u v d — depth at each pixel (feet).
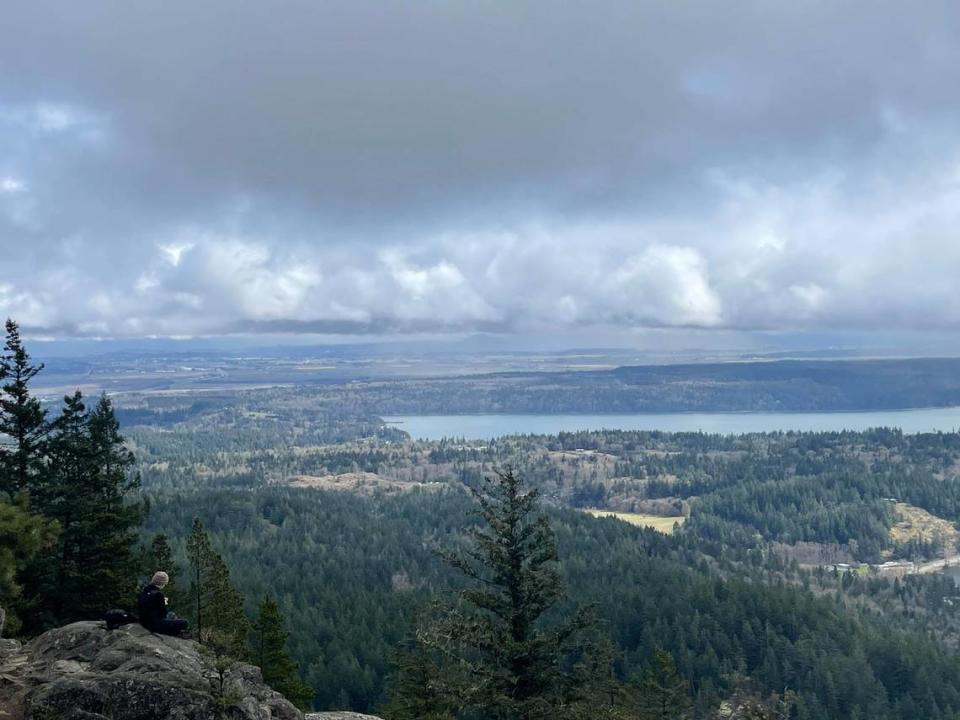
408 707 181.98
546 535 109.19
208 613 172.35
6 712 60.95
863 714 456.86
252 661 192.13
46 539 114.11
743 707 133.39
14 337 144.25
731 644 516.73
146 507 157.28
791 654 504.84
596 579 643.45
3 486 137.59
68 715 60.85
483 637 103.35
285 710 70.64
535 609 107.86
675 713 223.30
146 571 167.22
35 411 142.61
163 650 70.33
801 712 427.33
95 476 145.59
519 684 104.22
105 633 73.51
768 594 589.32
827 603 599.98
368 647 419.33
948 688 476.95
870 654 523.70
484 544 108.06
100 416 164.86
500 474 113.09
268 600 196.34
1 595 106.73
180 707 63.57
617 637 510.58
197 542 172.65
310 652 417.90
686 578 648.38
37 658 71.00
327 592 538.06
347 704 372.79
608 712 103.24
